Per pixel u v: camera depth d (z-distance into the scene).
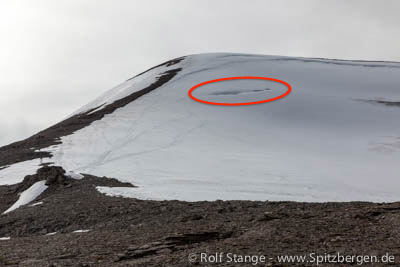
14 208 29.12
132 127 58.44
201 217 20.52
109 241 16.41
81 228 21.38
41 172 34.34
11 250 16.41
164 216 21.78
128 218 22.14
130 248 14.78
